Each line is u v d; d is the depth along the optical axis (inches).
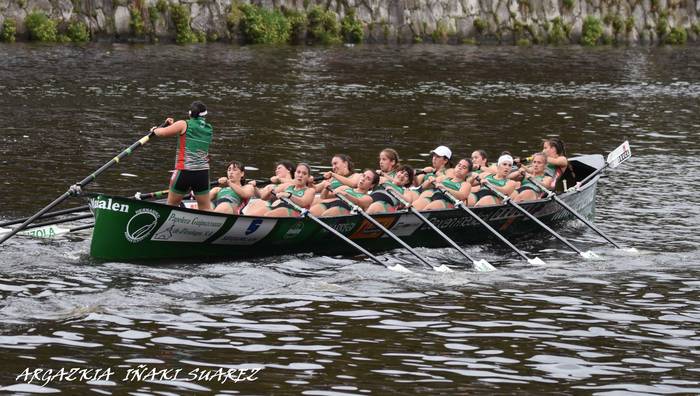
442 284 924.0
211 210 1002.7
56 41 2709.2
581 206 1269.7
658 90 2598.4
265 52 2893.7
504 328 791.7
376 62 2851.9
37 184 1243.8
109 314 775.1
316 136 1706.4
